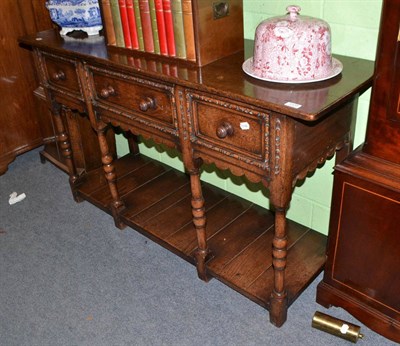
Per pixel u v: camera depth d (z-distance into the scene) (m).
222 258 1.67
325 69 1.23
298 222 1.84
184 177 2.22
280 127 1.11
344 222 1.34
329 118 1.26
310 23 1.19
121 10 1.46
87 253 1.90
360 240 1.33
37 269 1.83
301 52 1.18
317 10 1.41
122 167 2.33
